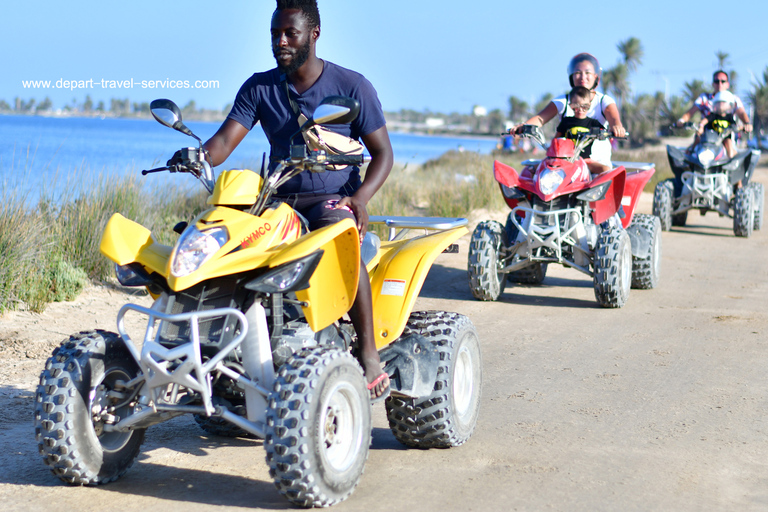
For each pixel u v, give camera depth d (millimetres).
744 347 6250
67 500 3400
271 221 3428
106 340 3443
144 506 3354
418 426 4004
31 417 4453
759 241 12797
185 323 3279
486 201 14195
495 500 3449
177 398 3457
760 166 37688
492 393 5090
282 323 3420
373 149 3865
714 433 4344
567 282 9297
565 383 5301
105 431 3508
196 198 11023
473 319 7227
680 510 3363
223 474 3764
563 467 3854
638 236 8531
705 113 13766
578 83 8203
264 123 3928
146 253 3363
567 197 7750
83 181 8914
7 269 6625
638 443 4188
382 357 3959
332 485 3211
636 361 5848
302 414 3055
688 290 8703
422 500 3445
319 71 3818
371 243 4078
